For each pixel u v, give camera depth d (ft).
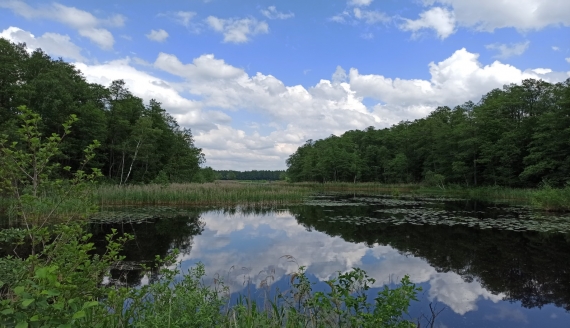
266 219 59.93
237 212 69.56
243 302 19.81
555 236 43.78
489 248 37.40
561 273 28.60
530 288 25.02
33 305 6.98
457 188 143.33
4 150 11.86
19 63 99.60
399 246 38.34
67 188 13.23
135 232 45.03
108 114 124.36
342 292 14.08
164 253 33.96
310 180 259.19
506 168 126.82
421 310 21.11
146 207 73.00
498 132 135.85
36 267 11.32
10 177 12.66
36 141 12.34
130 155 118.73
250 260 31.89
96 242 38.06
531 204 81.97
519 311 21.01
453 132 151.74
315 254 34.58
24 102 88.38
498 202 92.84
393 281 26.05
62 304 7.00
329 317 15.06
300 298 17.15
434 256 34.06
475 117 144.15
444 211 70.69
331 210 73.51
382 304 13.09
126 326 12.57
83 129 102.37
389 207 79.15
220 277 25.89
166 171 133.59
